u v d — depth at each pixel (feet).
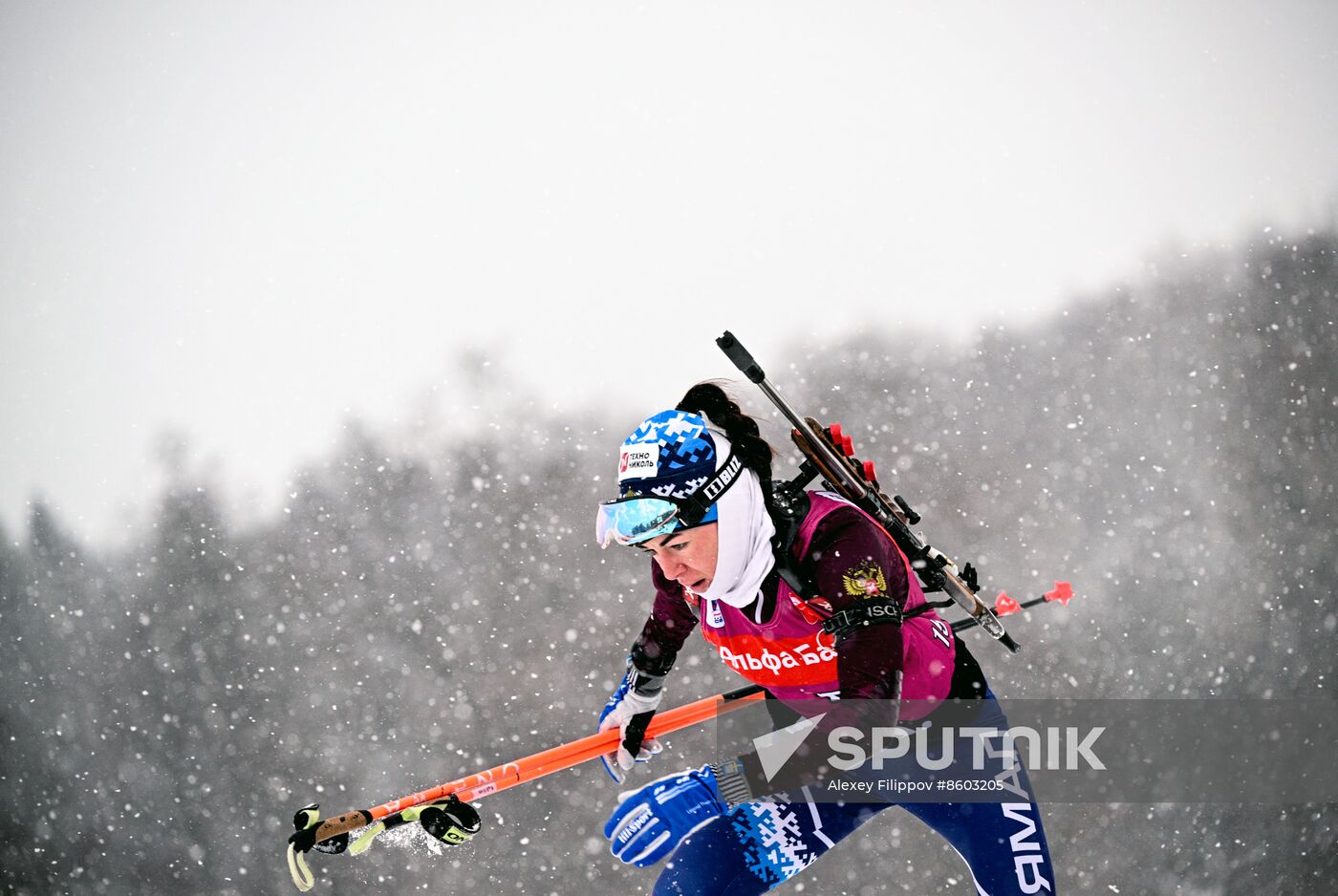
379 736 82.17
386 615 91.50
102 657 96.53
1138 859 63.72
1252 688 79.30
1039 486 97.76
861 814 26.66
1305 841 65.00
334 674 87.92
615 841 26.50
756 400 25.13
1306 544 93.76
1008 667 78.48
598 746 27.53
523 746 79.92
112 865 80.02
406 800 25.11
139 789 84.17
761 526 22.98
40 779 86.84
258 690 86.99
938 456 103.71
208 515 105.91
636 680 27.68
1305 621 86.22
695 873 24.53
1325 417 109.29
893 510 26.20
